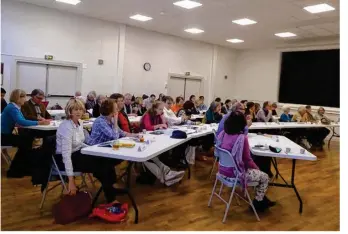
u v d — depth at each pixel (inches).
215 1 239.3
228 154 114.1
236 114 119.7
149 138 143.3
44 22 291.0
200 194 147.9
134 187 154.0
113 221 110.9
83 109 116.6
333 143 344.8
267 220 121.5
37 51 289.6
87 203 113.6
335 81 375.9
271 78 451.5
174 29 358.0
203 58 443.8
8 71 274.1
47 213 116.0
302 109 323.0
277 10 253.9
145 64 373.7
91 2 264.5
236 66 500.1
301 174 196.7
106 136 130.1
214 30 349.7
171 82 410.0
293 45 414.3
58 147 111.7
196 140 200.7
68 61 310.8
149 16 301.4
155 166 156.5
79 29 315.6
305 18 274.7
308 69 406.0
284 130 275.1
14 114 156.9
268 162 151.3
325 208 137.8
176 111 302.5
